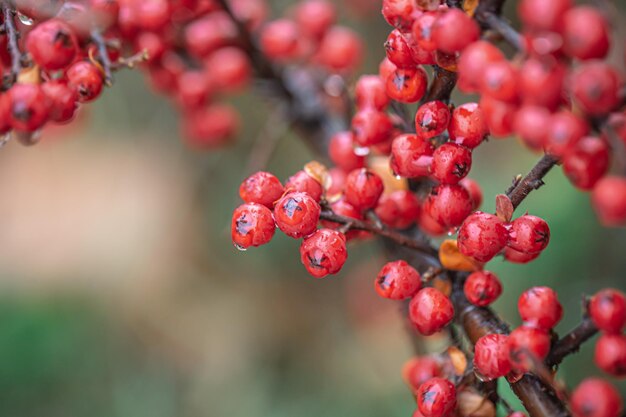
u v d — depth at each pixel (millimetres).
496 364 261
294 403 576
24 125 271
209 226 643
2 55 284
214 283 644
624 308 250
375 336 595
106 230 667
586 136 238
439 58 256
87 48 288
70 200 685
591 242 438
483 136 264
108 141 680
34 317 604
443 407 268
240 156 616
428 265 290
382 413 550
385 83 277
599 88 232
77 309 624
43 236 674
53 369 583
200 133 410
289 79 377
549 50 237
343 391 575
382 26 556
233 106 593
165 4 327
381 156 312
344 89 360
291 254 624
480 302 275
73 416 572
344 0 508
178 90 382
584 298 259
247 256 634
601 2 238
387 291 275
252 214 265
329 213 275
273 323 619
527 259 279
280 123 375
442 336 325
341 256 266
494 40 255
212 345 615
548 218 448
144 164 680
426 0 256
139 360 610
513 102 242
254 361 607
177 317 628
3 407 564
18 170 704
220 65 374
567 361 417
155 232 653
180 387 598
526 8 236
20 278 650
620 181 235
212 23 366
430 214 272
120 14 325
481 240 262
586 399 246
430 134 265
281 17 530
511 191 268
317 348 608
